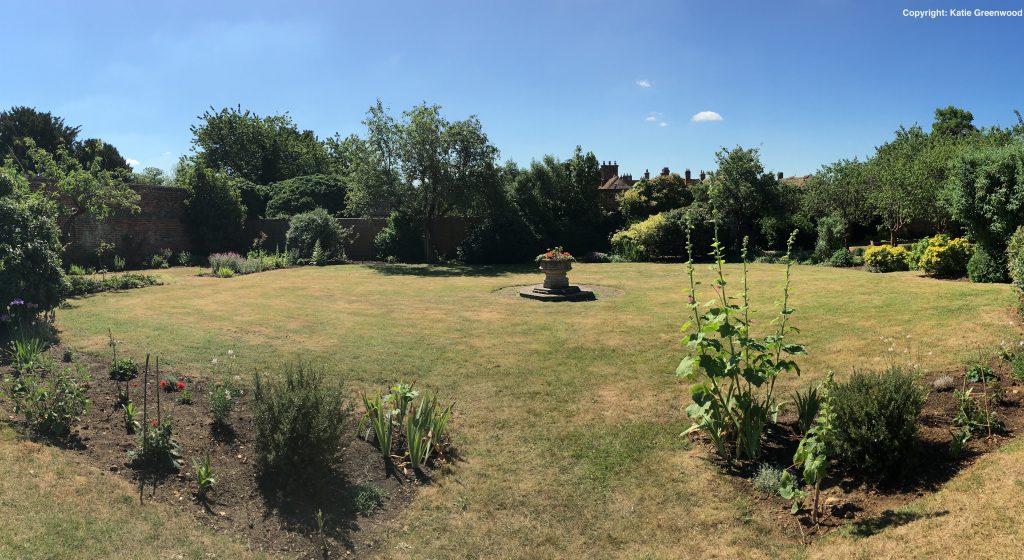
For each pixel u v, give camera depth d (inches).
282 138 1777.8
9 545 136.4
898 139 1170.6
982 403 216.5
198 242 932.6
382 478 201.2
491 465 214.4
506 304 523.5
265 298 537.3
